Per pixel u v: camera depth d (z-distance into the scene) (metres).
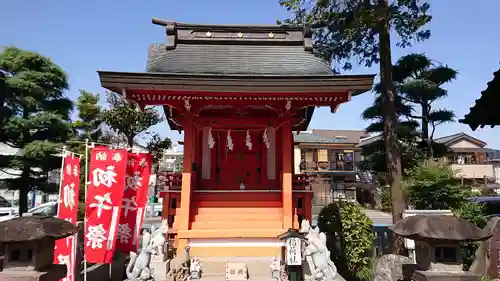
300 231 11.29
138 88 10.91
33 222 5.59
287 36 13.84
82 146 21.48
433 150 19.73
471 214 11.75
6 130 20.16
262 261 11.50
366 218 13.38
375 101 19.05
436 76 19.11
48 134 21.58
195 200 13.19
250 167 15.05
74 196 10.19
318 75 11.02
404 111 19.88
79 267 10.81
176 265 10.76
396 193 12.98
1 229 5.42
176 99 11.95
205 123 13.40
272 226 12.42
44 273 5.54
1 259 7.17
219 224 12.37
